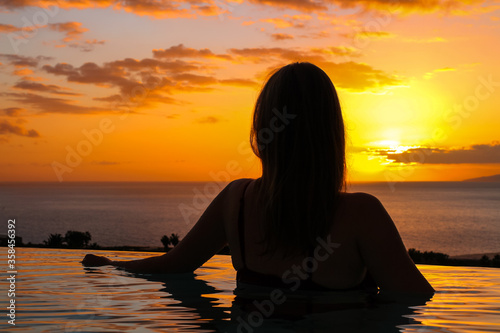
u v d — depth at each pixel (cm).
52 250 301
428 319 121
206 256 186
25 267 219
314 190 146
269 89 156
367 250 146
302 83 151
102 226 10725
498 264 356
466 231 10325
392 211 16038
